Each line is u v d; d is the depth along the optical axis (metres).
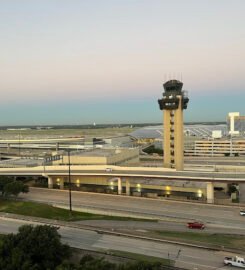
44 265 60.59
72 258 67.06
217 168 181.62
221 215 102.56
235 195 131.25
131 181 147.00
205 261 62.97
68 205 115.62
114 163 169.38
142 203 118.50
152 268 53.75
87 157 164.12
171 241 73.38
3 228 84.62
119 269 53.22
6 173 155.75
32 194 135.12
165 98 157.75
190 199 127.50
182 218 99.12
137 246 71.12
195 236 80.25
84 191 142.25
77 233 80.88
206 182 130.12
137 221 97.38
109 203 118.94
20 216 97.12
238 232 86.12
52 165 164.12
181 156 158.88
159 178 133.38
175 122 158.25
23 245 62.56
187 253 67.00
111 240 75.31
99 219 98.94
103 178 149.50
